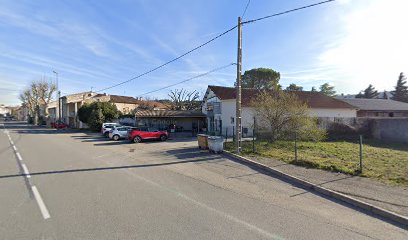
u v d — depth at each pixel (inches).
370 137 785.6
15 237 161.2
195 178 320.5
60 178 321.1
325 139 719.7
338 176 315.0
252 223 183.6
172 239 157.6
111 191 261.4
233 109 1019.9
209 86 1223.5
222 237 161.0
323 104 1103.6
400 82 2411.4
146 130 864.3
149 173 350.6
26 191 262.5
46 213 201.0
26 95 2618.1
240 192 260.5
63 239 157.9
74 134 1277.1
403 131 692.1
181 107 1843.0
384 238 164.4
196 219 189.6
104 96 2137.1
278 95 651.5
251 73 1717.5
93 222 183.3
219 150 541.3
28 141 872.9
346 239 161.6
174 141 845.2
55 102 2768.2
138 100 2410.2
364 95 2691.9
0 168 387.2
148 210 207.6
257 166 396.5
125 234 164.4
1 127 2055.9
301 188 278.4
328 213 206.1
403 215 193.3
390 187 264.2
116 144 780.6
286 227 177.8
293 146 574.9
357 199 229.6
